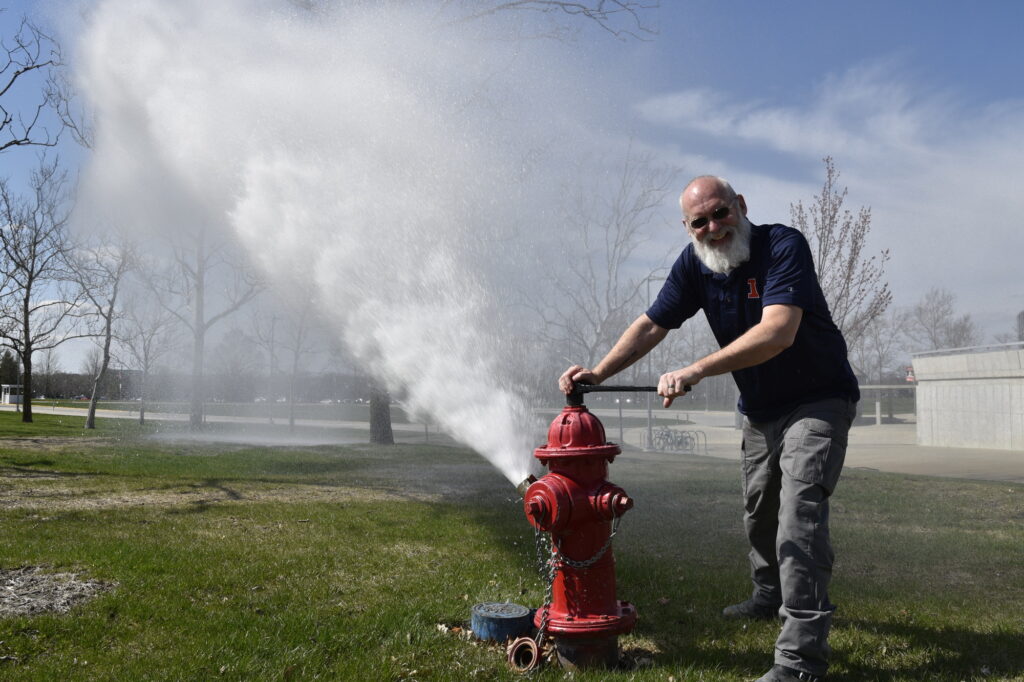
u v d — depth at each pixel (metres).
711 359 3.09
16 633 3.52
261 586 4.57
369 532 6.76
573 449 3.12
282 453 17.19
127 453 15.60
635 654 3.51
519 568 5.27
